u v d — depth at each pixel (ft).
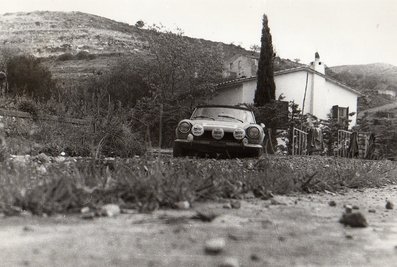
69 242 6.42
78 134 31.76
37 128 32.91
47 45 280.10
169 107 74.33
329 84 90.68
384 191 17.17
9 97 40.24
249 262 5.63
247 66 122.11
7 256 5.64
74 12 374.84
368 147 58.95
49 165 15.30
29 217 8.15
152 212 8.97
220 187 11.49
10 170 12.44
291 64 157.58
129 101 80.69
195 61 83.25
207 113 31.50
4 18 343.46
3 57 77.25
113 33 323.98
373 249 6.61
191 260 5.58
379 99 215.72
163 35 84.28
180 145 28.89
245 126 29.09
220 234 7.17
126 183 10.07
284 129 69.67
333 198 13.56
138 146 31.14
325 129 64.59
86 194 9.29
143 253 5.87
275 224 8.29
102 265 5.30
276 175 14.98
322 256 6.07
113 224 7.75
